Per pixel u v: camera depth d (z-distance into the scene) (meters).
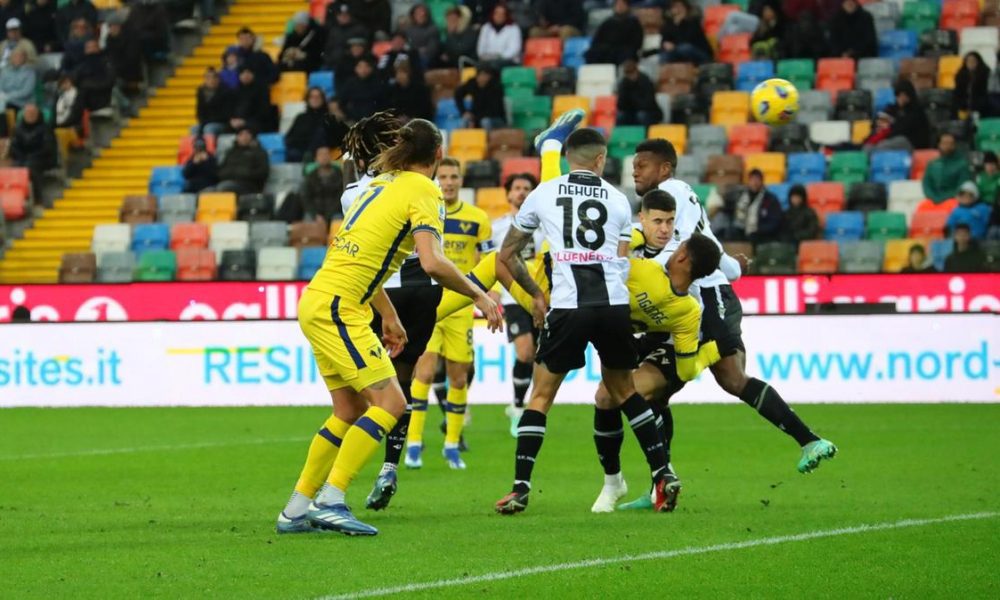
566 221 26.06
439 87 70.94
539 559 21.36
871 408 49.88
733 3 74.44
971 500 28.05
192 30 78.75
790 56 69.81
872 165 63.66
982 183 60.09
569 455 37.62
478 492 30.61
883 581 19.67
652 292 26.53
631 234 26.86
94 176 72.00
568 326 25.94
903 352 51.97
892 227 60.69
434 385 41.78
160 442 41.84
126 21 75.25
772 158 64.12
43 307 56.62
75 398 55.50
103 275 64.62
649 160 28.20
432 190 23.80
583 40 72.69
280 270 62.44
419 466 35.66
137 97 75.81
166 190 69.19
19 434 44.44
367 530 23.77
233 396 54.66
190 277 63.72
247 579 19.95
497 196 63.72
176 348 55.03
